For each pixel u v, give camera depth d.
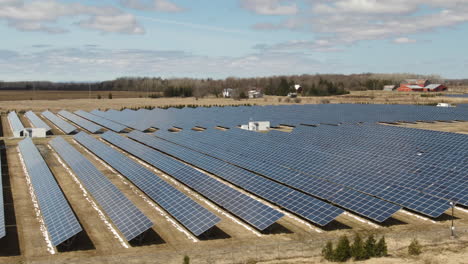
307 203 43.25
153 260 33.94
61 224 39.31
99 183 53.38
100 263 33.50
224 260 33.41
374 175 49.94
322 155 60.53
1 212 41.03
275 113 135.12
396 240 36.00
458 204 46.19
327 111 136.50
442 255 31.95
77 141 95.31
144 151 76.44
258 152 67.38
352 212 45.09
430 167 50.09
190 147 80.19
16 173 66.12
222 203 46.25
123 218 41.22
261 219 40.25
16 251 36.81
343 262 31.39
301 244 36.44
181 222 41.16
